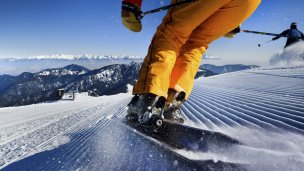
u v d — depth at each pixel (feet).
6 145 11.78
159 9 6.64
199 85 31.42
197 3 6.15
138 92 6.15
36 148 9.85
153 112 5.91
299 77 21.38
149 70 6.08
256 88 18.95
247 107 11.48
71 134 11.66
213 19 6.70
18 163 7.93
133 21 6.88
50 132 14.03
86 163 6.32
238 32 7.94
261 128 7.22
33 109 38.96
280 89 16.03
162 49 6.31
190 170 4.58
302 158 4.51
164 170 4.83
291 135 6.02
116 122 10.27
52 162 7.17
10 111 38.93
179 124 6.06
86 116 19.62
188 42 7.04
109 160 6.01
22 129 17.52
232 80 30.40
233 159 4.74
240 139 5.77
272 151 4.94
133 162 5.49
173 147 5.29
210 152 5.04
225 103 13.92
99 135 8.78
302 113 8.54
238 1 6.31
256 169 4.34
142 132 6.00
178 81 6.68
